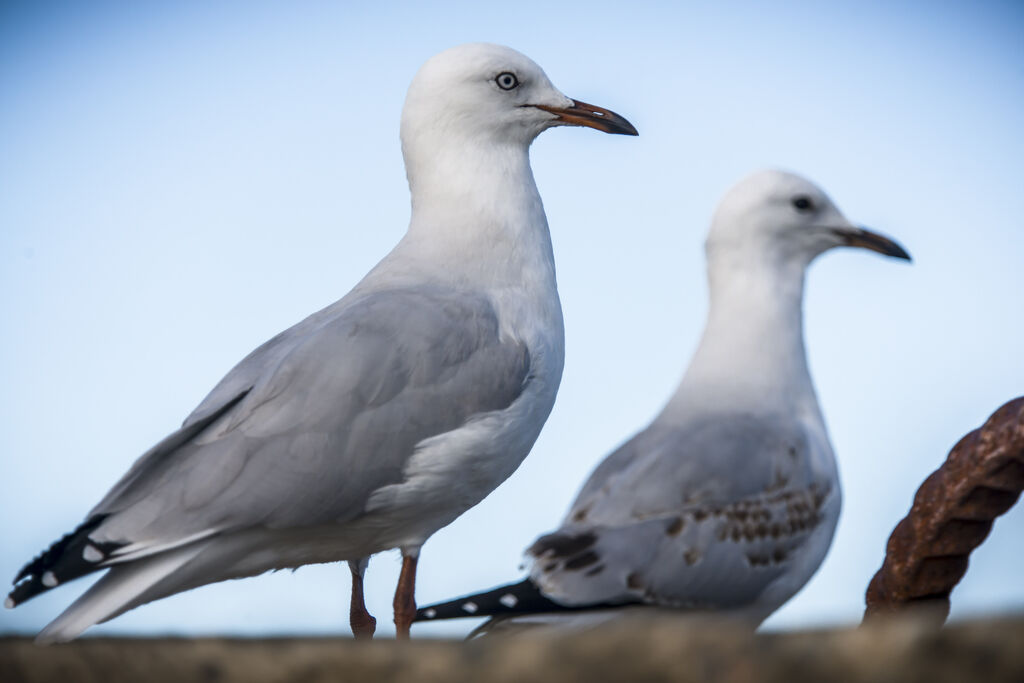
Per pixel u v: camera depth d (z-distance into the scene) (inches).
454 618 168.9
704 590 175.3
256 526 211.3
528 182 255.1
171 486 206.5
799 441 190.7
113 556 199.5
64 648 142.8
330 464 211.9
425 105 252.1
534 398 234.4
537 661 125.4
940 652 119.4
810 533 185.5
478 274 240.5
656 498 177.8
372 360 217.2
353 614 235.3
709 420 190.7
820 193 210.8
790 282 208.8
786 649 122.4
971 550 165.3
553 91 258.8
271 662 132.3
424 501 221.6
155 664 136.1
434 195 249.8
